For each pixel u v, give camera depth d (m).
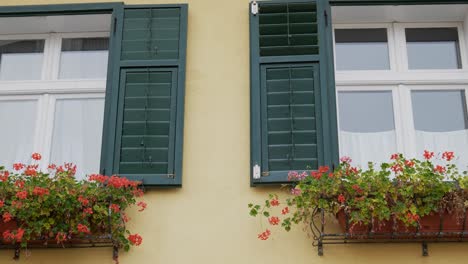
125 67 4.82
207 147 4.67
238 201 4.51
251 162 4.57
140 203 4.36
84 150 5.02
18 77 5.30
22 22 5.19
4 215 4.11
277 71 4.76
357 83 5.04
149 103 4.73
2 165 5.00
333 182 4.19
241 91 4.82
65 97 5.16
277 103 4.67
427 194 4.15
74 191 4.22
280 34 4.86
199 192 4.54
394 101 5.02
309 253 4.35
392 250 4.33
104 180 4.29
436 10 5.06
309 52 4.80
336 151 4.55
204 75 4.87
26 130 5.10
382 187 4.15
